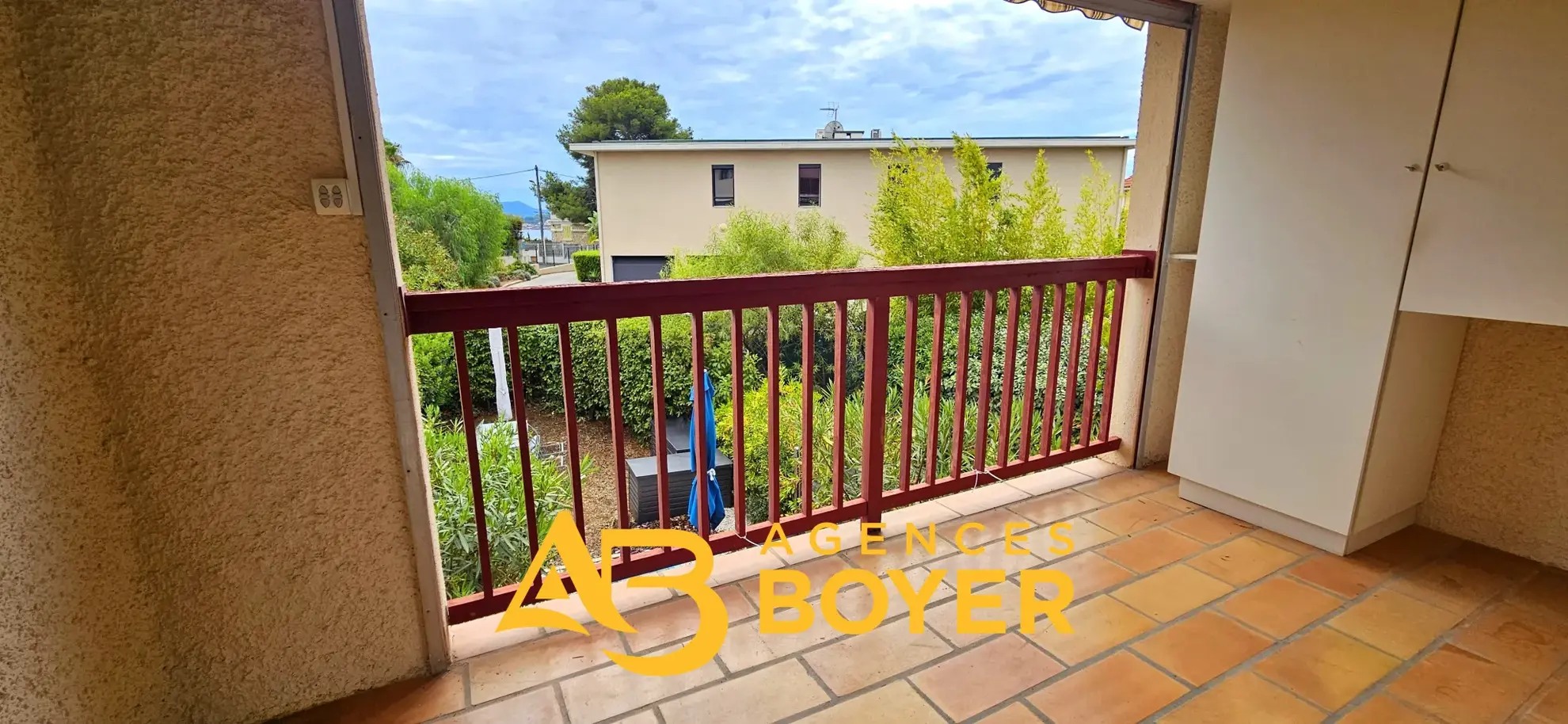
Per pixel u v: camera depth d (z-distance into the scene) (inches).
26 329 40.9
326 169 50.6
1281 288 85.8
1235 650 66.9
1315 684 61.9
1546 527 82.8
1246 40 85.7
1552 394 80.9
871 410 88.8
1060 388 167.5
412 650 62.8
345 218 52.2
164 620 53.1
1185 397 98.9
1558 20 61.7
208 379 50.4
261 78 47.4
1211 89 103.0
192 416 50.5
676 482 205.8
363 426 56.5
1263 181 86.0
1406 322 77.5
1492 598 75.9
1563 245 63.7
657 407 74.9
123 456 49.0
